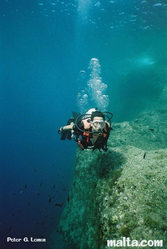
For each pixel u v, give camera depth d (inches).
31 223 331.9
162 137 149.6
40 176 535.5
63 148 713.0
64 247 172.6
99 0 749.3
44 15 1055.6
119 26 906.1
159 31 762.8
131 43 992.9
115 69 792.9
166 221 54.7
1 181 609.9
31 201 420.8
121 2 709.9
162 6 633.6
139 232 56.0
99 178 93.0
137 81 461.4
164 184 66.8
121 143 145.8
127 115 419.8
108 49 1234.0
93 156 129.0
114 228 63.9
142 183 69.9
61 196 355.6
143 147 141.6
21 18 1117.1
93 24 1029.2
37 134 1043.3
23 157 794.2
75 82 1349.7
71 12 980.6
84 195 115.0
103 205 77.2
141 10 706.2
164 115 179.2
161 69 429.7
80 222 112.7
